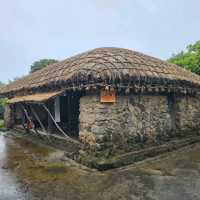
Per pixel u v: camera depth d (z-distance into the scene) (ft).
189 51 53.47
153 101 25.85
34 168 20.88
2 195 15.43
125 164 20.77
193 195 14.85
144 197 14.71
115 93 21.98
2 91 46.83
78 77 22.35
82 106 23.43
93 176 18.44
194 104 31.37
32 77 39.47
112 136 21.83
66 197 14.94
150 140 24.84
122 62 23.91
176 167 20.26
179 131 28.22
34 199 14.76
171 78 25.86
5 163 22.67
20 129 40.86
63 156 24.20
